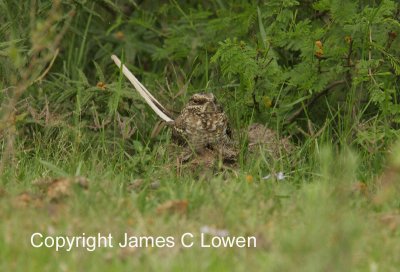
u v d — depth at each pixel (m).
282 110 13.52
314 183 10.92
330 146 12.37
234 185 10.60
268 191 10.47
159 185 10.92
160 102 14.15
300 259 8.02
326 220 8.47
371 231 9.25
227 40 13.30
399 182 10.41
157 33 15.48
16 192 10.27
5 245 8.67
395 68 12.98
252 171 11.74
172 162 12.29
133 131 13.06
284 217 9.62
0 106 13.37
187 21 15.23
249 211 9.73
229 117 13.59
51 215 9.52
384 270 8.35
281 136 13.62
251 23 14.30
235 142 13.11
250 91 13.39
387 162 11.89
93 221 9.33
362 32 13.18
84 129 13.34
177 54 14.96
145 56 16.03
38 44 11.34
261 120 13.65
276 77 13.45
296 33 13.33
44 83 14.03
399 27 13.50
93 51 15.62
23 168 11.67
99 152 12.98
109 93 13.71
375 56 13.41
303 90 13.66
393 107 12.88
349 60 13.29
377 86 12.83
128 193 10.55
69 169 11.80
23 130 13.30
